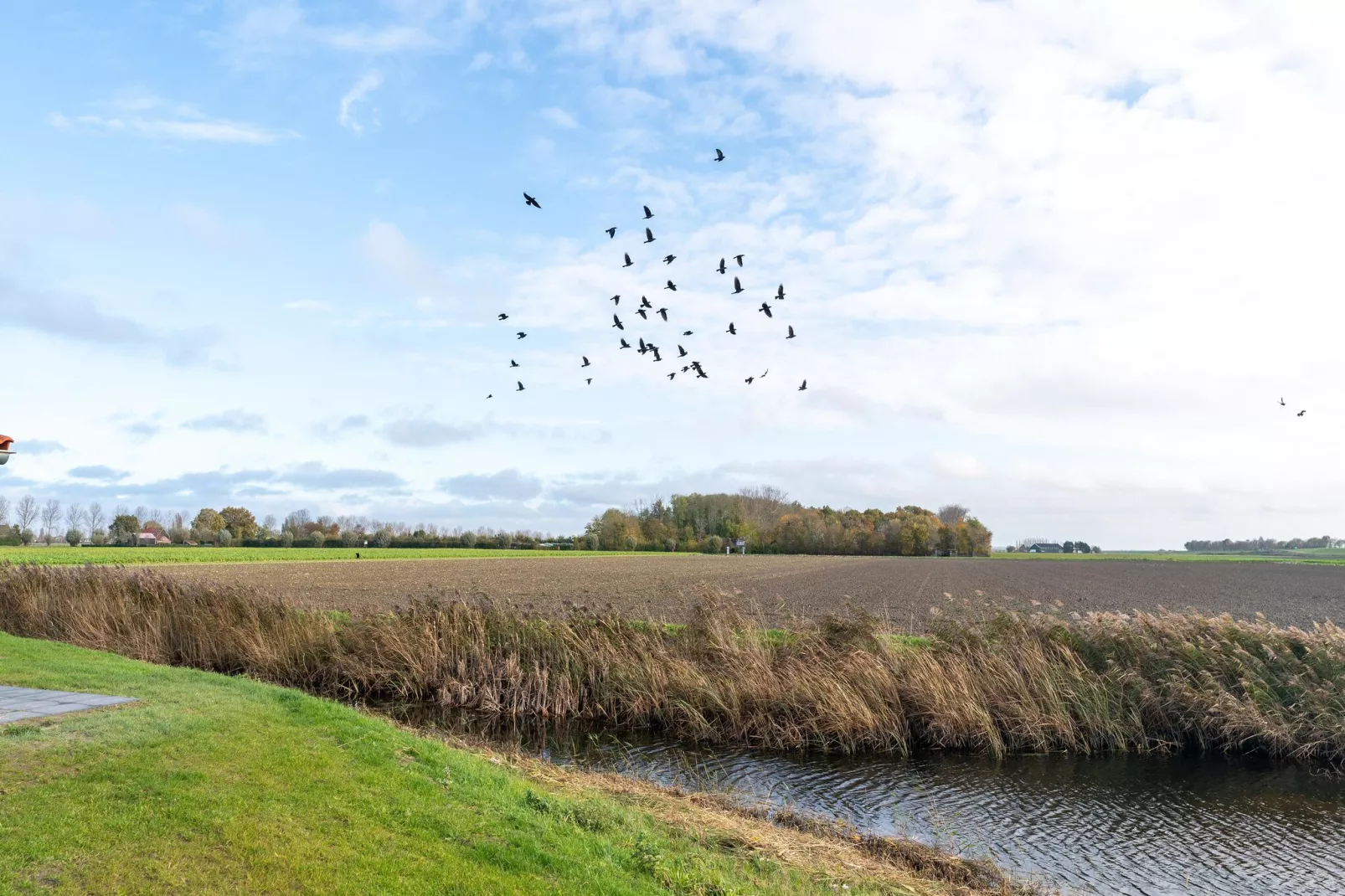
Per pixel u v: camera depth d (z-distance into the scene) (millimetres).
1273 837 12016
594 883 6582
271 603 23547
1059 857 11164
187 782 7152
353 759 8633
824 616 21328
